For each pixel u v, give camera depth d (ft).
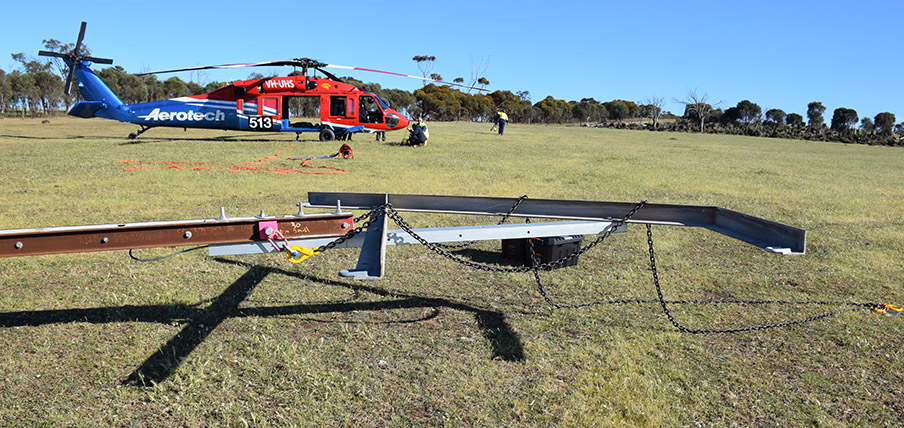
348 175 42.39
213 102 71.26
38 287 16.57
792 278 19.36
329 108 73.10
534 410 10.43
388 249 21.94
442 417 10.16
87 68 71.00
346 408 10.41
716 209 14.10
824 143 139.13
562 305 15.90
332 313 15.03
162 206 28.94
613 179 44.65
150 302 15.47
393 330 13.94
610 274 19.26
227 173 41.86
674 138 128.88
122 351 12.47
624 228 14.96
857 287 18.48
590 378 11.61
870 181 49.75
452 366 12.09
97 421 9.86
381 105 74.95
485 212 15.64
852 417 10.44
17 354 12.23
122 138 78.33
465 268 19.53
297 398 10.66
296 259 12.40
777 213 32.09
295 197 32.35
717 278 19.15
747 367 12.39
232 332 13.60
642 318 15.19
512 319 14.89
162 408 10.30
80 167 43.21
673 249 23.15
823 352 13.23
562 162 57.16
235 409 10.28
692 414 10.40
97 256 19.75
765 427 10.07
